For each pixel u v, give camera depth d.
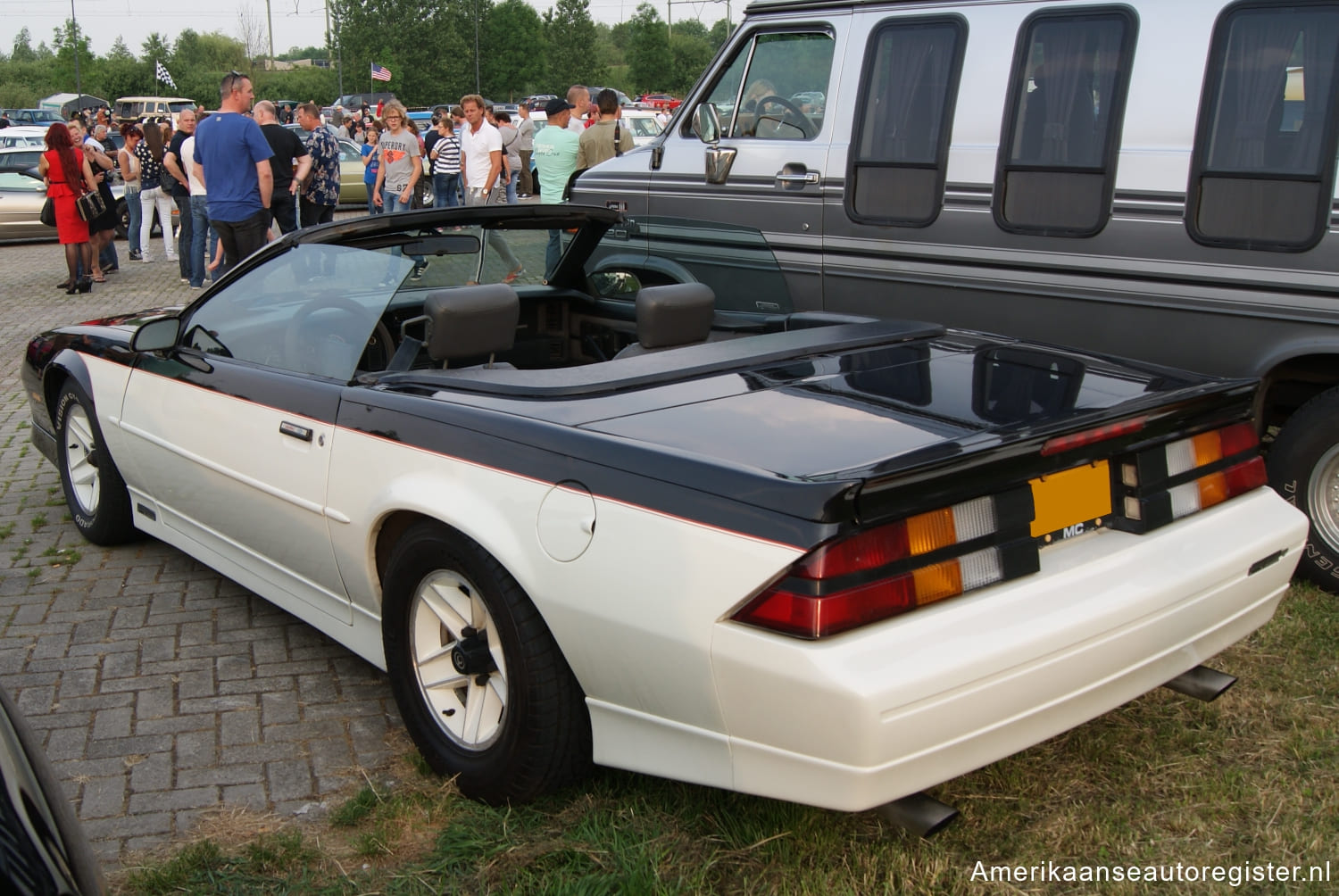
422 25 83.56
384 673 3.63
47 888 1.41
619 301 4.37
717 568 2.23
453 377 3.03
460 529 2.69
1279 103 4.06
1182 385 2.83
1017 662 2.24
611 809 2.75
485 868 2.56
